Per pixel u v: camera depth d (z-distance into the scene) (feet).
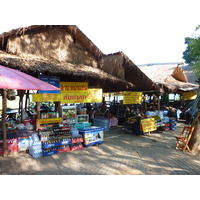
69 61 28.37
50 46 25.88
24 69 17.61
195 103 22.82
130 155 19.70
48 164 16.38
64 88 23.56
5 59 17.17
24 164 16.17
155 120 32.22
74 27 26.86
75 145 20.94
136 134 30.19
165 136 29.60
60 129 20.75
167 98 51.49
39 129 20.25
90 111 35.81
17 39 22.08
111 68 30.99
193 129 22.15
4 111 17.51
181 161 18.21
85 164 16.62
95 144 23.27
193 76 65.77
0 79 13.08
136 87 36.47
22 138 19.26
